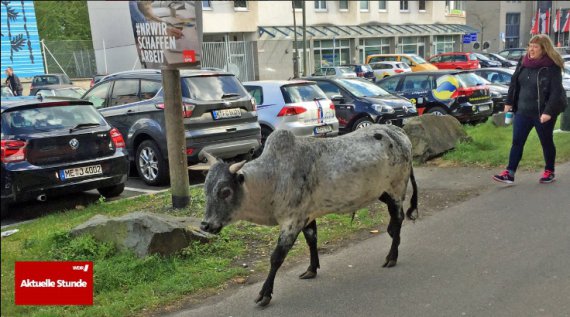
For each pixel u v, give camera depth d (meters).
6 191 6.76
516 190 7.17
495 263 4.82
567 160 8.59
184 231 5.42
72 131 7.24
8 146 6.74
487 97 13.98
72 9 24.92
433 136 9.72
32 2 15.25
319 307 4.22
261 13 34.47
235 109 9.05
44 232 6.25
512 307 3.98
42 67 20.94
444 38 46.62
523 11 50.03
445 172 8.77
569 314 3.81
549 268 4.61
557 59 6.79
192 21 6.46
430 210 6.72
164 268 5.03
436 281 4.55
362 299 4.31
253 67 33.94
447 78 13.54
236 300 4.44
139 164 9.20
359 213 6.64
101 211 7.23
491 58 33.00
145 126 8.88
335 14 38.59
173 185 7.18
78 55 24.72
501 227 5.77
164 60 6.53
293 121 10.44
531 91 6.95
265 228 6.30
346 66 31.09
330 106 11.05
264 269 5.09
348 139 4.62
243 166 4.21
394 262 4.95
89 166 7.33
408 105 12.58
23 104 7.07
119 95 9.55
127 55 9.92
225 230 6.12
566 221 5.76
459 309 4.01
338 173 4.41
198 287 4.70
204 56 31.56
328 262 5.19
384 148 4.66
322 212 4.51
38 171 6.84
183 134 7.11
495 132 11.48
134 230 5.29
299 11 36.53
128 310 4.34
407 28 42.34
